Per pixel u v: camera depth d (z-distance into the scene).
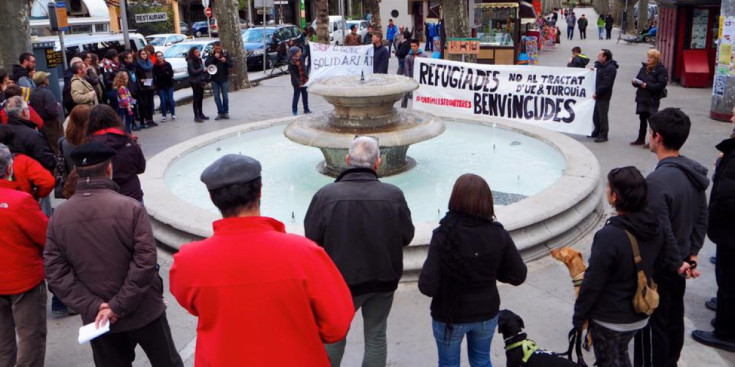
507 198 7.10
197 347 2.45
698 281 5.52
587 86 10.60
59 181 6.18
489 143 10.02
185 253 2.43
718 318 4.43
